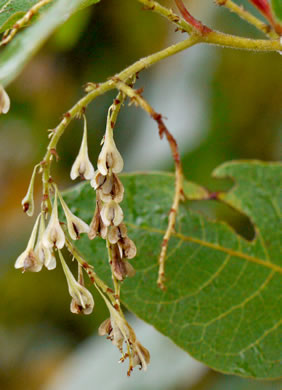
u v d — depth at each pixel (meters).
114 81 0.21
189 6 0.43
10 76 0.19
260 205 0.26
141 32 0.44
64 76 0.46
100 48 0.45
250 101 0.41
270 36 0.22
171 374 0.32
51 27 0.19
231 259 0.25
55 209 0.21
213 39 0.22
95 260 0.25
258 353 0.25
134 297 0.25
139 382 0.32
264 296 0.25
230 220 0.39
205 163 0.40
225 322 0.25
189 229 0.25
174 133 0.41
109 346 0.35
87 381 0.34
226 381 0.33
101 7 0.44
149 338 0.34
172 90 0.42
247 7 0.39
